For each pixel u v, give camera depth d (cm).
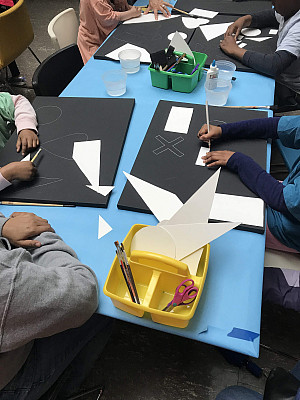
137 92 145
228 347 72
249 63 148
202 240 77
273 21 173
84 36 198
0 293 61
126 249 81
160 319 75
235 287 80
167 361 140
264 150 112
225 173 104
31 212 100
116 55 165
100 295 82
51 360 92
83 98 140
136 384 135
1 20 219
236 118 124
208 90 132
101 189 103
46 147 119
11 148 120
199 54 147
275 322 147
